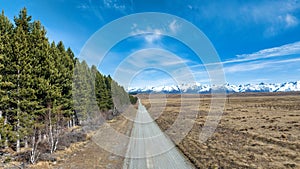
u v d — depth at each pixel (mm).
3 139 12547
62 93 20328
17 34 13805
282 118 26812
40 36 15594
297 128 19359
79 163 10898
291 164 9430
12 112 14352
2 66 12781
